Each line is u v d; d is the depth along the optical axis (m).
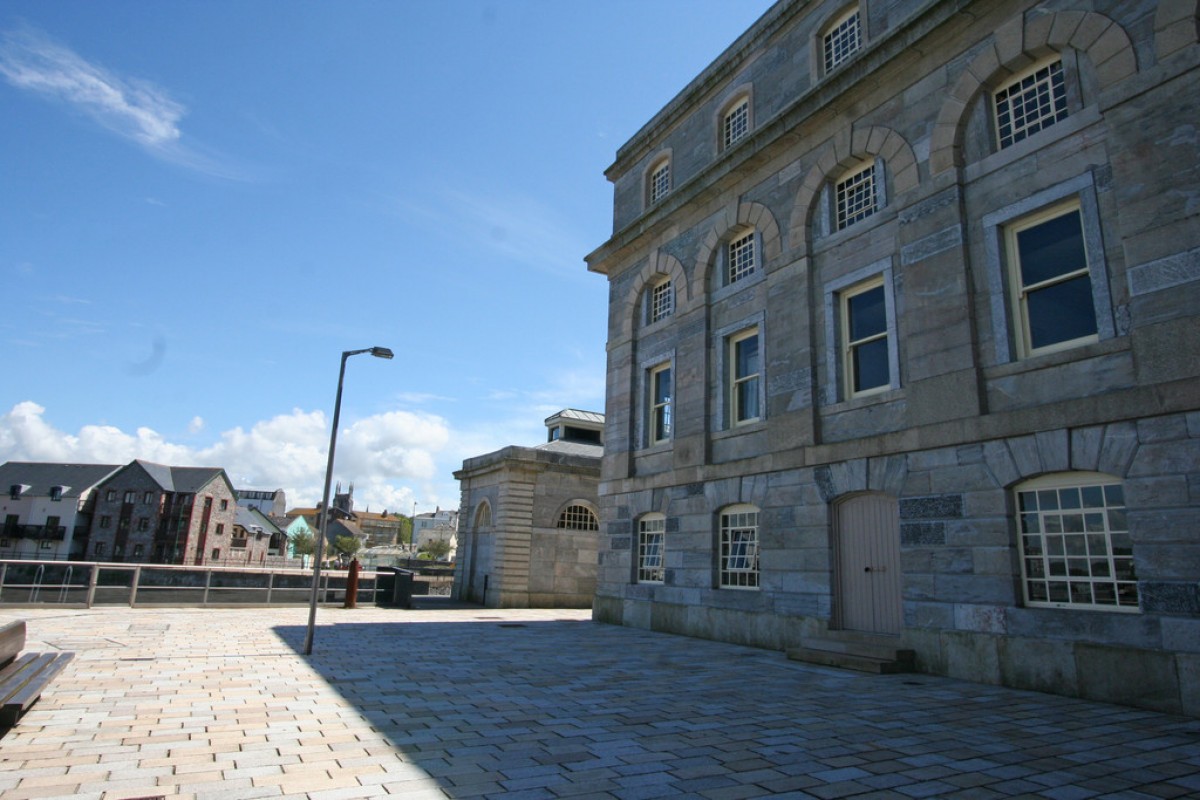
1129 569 9.18
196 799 4.61
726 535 16.38
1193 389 8.64
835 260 14.43
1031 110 11.39
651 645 14.40
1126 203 9.64
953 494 11.29
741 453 16.14
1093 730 7.28
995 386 11.04
